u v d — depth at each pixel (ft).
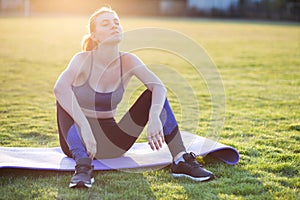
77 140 16.60
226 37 90.38
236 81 42.65
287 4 147.84
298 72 48.80
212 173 16.96
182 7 166.40
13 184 16.11
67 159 17.98
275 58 61.21
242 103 32.78
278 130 25.09
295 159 19.61
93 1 172.14
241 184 16.48
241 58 61.00
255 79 44.01
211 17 158.92
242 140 23.06
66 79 16.97
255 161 19.31
